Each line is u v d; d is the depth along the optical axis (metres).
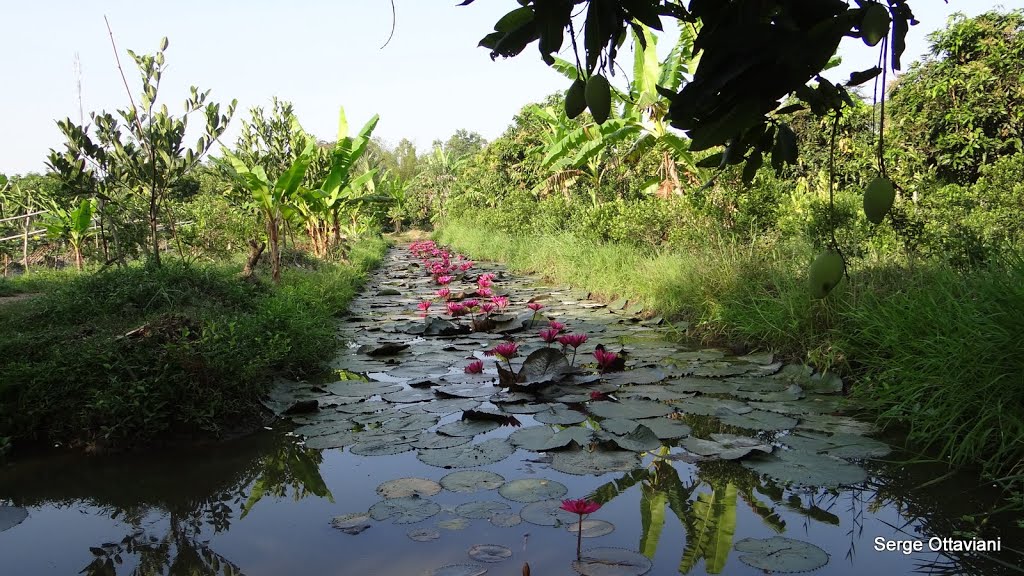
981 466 2.84
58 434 3.36
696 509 2.45
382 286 11.55
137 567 2.08
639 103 9.52
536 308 6.86
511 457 3.02
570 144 10.95
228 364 3.77
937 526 2.31
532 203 16.98
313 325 5.68
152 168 6.33
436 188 36.22
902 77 7.76
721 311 5.85
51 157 6.10
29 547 2.25
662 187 10.54
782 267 6.13
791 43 0.91
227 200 11.80
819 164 8.75
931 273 4.57
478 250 18.34
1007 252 3.90
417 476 2.81
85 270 10.17
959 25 7.23
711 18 1.06
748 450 2.96
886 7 0.93
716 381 4.38
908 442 3.16
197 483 2.83
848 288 4.84
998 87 7.03
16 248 14.41
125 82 6.30
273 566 2.06
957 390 3.05
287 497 2.64
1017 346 2.86
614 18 1.05
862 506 2.48
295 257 11.86
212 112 6.73
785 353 5.00
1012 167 6.20
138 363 3.63
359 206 20.34
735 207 7.71
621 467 2.85
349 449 3.22
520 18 1.18
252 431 3.56
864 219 5.89
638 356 5.24
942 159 7.17
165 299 5.39
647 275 7.84
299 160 8.47
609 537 2.21
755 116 0.99
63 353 3.68
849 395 4.00
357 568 2.03
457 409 3.84
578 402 3.94
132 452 3.27
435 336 6.48
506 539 2.20
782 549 2.11
